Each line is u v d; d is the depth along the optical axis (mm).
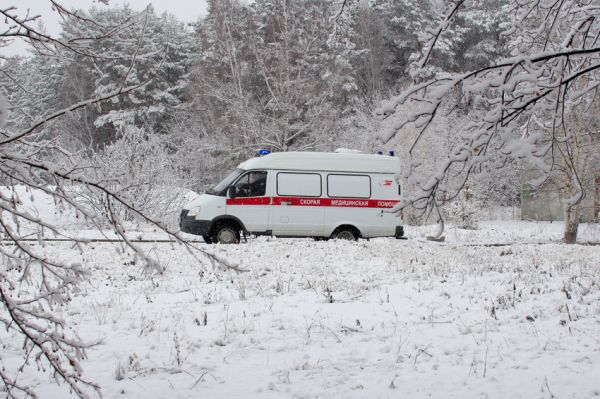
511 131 5332
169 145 42906
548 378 5750
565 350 6695
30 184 3982
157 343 7039
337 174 19359
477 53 43875
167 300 9555
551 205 36250
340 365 6270
